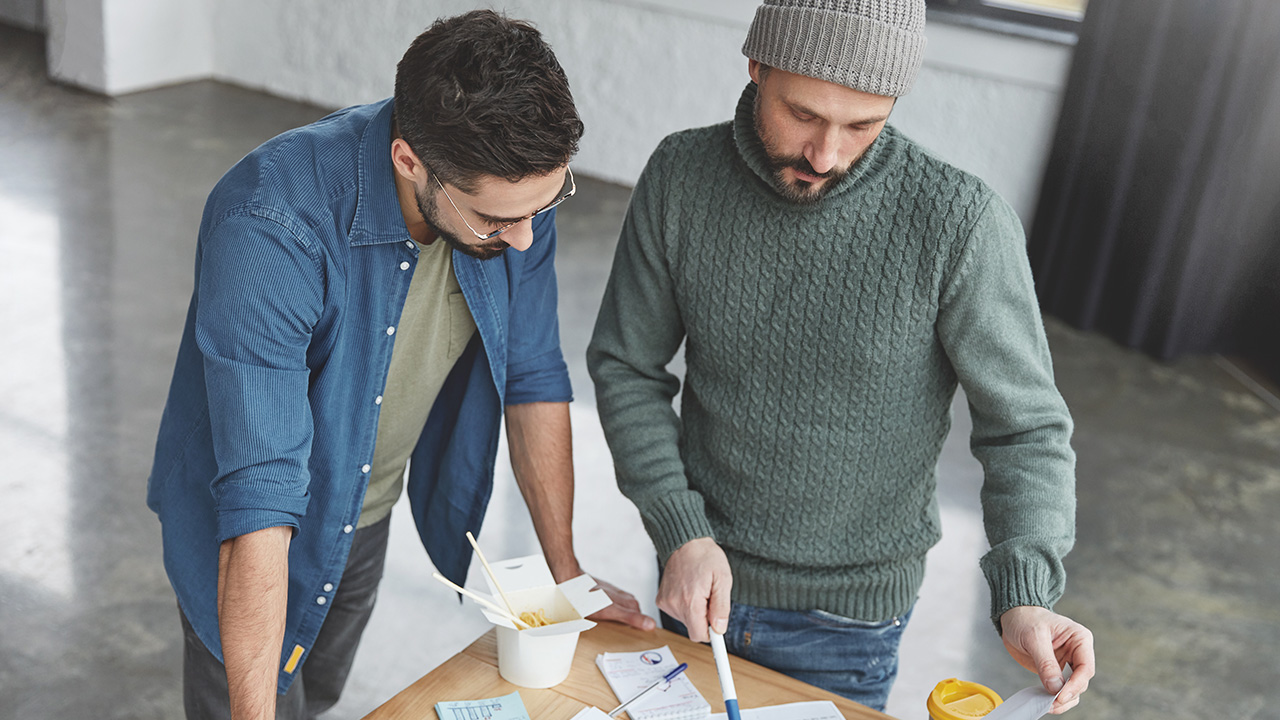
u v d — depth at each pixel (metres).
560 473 1.54
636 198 1.41
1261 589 2.97
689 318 1.40
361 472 1.38
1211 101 3.96
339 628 1.70
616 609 1.42
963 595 2.86
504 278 1.41
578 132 1.10
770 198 1.28
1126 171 4.21
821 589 1.43
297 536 1.38
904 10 1.11
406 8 5.56
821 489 1.39
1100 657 2.65
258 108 5.84
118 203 4.54
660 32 5.10
